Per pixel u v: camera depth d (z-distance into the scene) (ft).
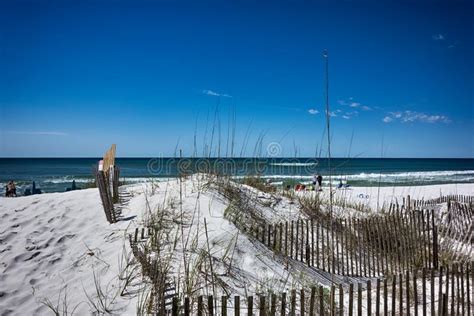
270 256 18.62
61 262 18.42
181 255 16.89
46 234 21.35
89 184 37.68
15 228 22.03
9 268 17.85
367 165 245.65
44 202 26.27
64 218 23.52
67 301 15.06
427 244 23.99
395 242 21.59
